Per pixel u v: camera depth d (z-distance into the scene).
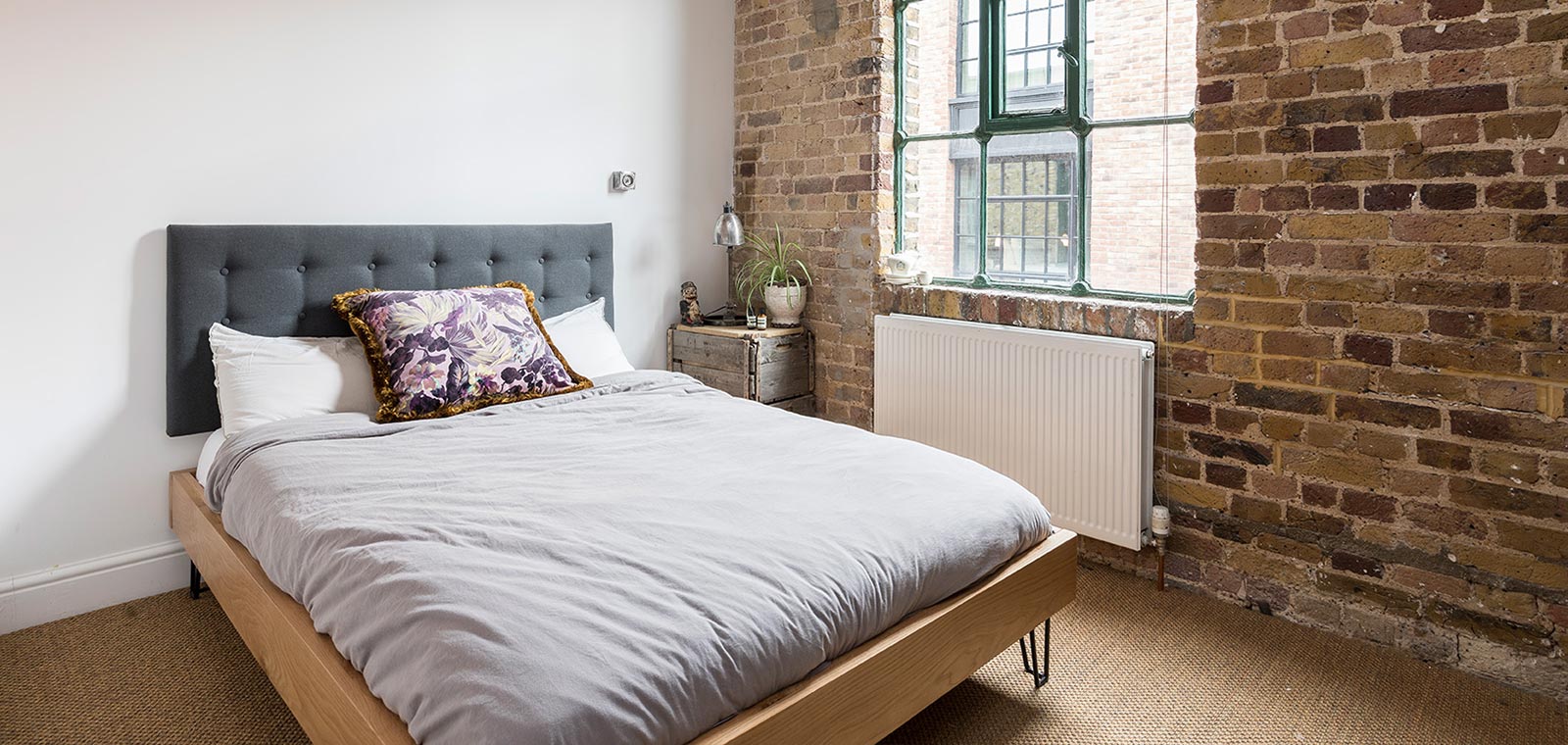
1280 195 2.57
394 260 3.20
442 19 3.30
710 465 2.29
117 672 2.39
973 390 3.29
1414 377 2.38
